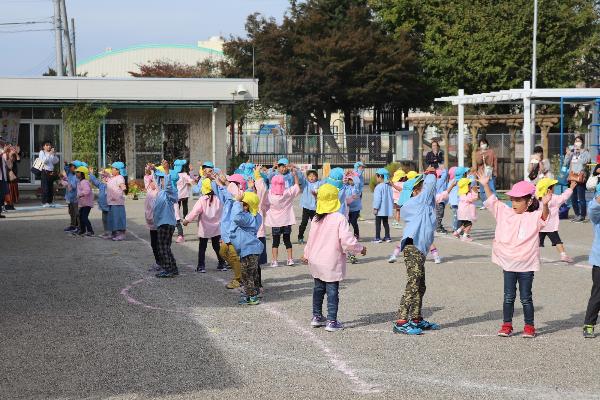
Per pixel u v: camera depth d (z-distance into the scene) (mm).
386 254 15742
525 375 7410
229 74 53156
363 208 26516
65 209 26812
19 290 11773
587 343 8648
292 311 10328
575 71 47469
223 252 11906
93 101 34031
